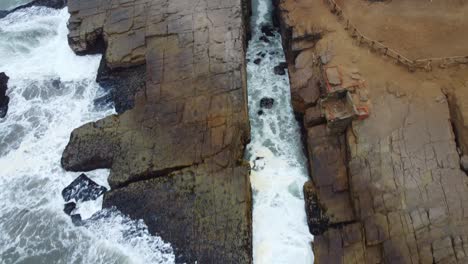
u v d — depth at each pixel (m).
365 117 24.61
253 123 28.91
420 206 21.53
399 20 28.81
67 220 25.44
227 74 28.61
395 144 23.58
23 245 24.70
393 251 20.81
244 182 24.72
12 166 28.03
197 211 24.22
